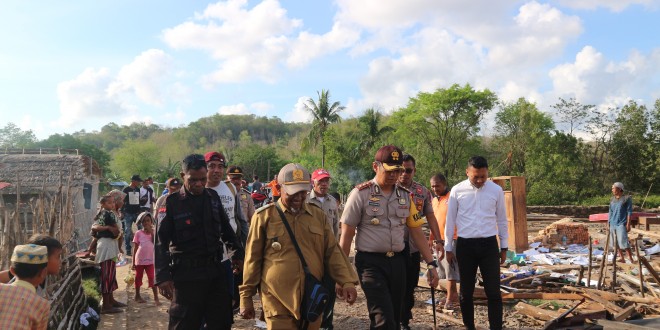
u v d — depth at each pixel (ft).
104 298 24.82
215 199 15.74
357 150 171.12
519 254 40.22
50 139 268.62
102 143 499.92
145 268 26.94
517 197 43.45
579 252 42.70
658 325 16.81
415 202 19.38
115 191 26.73
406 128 182.80
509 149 163.94
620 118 158.10
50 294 17.78
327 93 183.11
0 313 10.55
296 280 13.03
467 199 19.19
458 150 181.27
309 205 14.06
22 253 11.05
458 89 174.29
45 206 19.67
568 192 140.67
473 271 19.35
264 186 82.58
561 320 20.21
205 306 15.34
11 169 53.11
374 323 15.06
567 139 160.76
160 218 14.99
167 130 522.06
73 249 25.45
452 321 21.94
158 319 23.62
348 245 15.92
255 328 21.48
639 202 131.95
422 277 29.45
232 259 16.26
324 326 13.71
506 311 23.56
